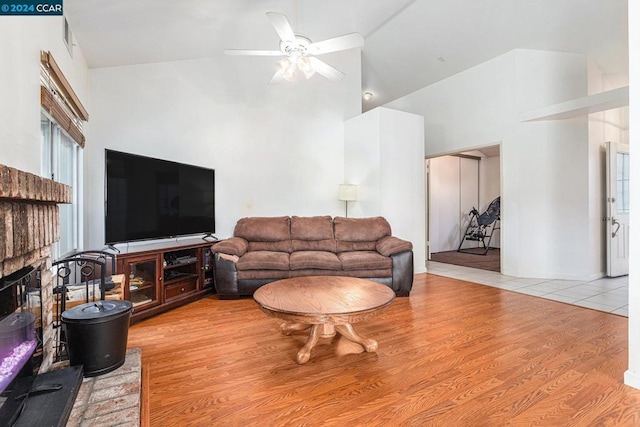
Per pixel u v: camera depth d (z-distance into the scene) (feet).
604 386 5.89
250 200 14.99
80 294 7.57
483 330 8.61
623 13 11.74
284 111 15.67
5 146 4.49
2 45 4.42
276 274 11.69
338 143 16.92
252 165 14.99
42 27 6.43
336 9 12.61
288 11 11.71
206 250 12.40
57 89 7.61
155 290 9.96
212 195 13.79
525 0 12.06
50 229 5.75
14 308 4.37
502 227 15.62
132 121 12.41
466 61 16.34
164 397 5.64
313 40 14.75
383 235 13.83
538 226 14.75
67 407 4.03
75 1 7.94
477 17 13.44
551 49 14.33
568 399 5.50
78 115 9.80
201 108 13.84
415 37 15.57
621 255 15.28
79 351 5.27
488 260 20.71
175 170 11.80
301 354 6.84
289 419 5.05
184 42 11.83
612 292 12.41
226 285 11.55
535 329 8.65
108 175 9.20
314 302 6.98
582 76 14.24
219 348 7.61
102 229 11.70
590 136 14.51
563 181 14.44
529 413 5.15
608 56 14.35
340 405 5.40
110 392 4.89
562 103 13.12
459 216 26.61
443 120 18.30
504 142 15.42
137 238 10.16
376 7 13.12
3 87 4.44
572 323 9.08
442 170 25.53
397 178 15.44
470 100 16.88
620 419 4.99
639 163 5.82
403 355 7.19
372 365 6.75
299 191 16.07
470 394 5.67
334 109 16.81
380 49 17.10
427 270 17.06
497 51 15.20
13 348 4.36
